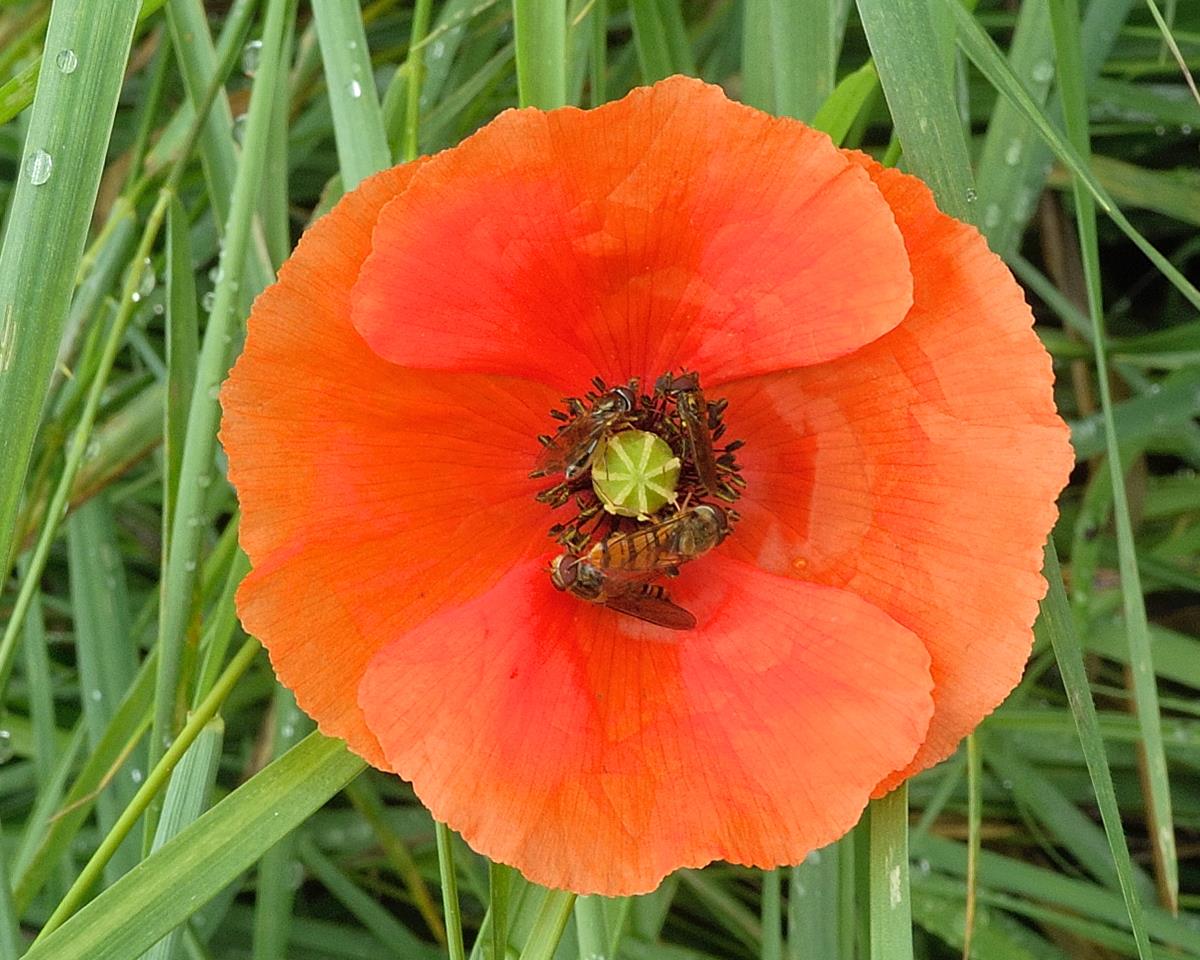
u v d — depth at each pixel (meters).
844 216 0.12
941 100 0.14
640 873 0.13
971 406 0.13
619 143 0.12
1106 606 0.19
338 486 0.13
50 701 0.19
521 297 0.13
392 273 0.12
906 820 0.14
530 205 0.13
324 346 0.13
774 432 0.14
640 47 0.17
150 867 0.14
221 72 0.17
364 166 0.16
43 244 0.13
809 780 0.13
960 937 0.18
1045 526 0.13
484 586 0.13
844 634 0.13
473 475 0.13
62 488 0.16
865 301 0.12
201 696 0.16
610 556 0.13
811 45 0.15
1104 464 0.19
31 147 0.13
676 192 0.13
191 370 0.17
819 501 0.13
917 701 0.12
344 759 0.14
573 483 0.13
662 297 0.13
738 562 0.13
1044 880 0.18
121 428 0.19
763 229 0.13
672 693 0.13
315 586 0.13
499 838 0.12
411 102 0.16
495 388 0.13
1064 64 0.15
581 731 0.13
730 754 0.13
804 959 0.16
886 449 0.13
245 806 0.14
